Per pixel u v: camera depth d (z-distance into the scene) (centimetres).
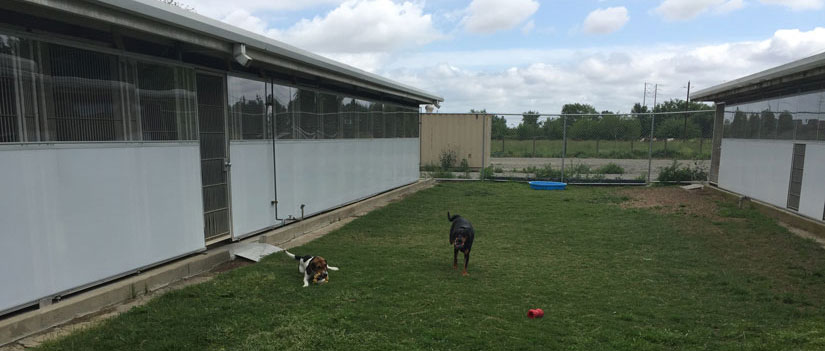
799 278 525
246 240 644
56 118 381
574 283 507
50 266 378
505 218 912
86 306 397
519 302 443
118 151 439
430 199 1165
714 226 817
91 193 412
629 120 2102
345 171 949
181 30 438
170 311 397
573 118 2064
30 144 359
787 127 880
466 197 1209
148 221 477
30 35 359
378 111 1131
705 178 1441
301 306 417
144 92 469
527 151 2317
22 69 354
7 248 346
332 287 473
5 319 346
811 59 674
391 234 761
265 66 651
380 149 1148
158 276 474
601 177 1561
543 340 355
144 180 471
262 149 679
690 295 473
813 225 759
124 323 368
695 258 612
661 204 1077
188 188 531
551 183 1409
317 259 488
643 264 588
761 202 981
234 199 621
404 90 1118
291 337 351
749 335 373
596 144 2172
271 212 704
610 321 399
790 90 870
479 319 396
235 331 361
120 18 374
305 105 789
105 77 426
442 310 414
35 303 367
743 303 452
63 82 387
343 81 804
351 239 720
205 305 416
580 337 363
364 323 381
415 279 508
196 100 540
